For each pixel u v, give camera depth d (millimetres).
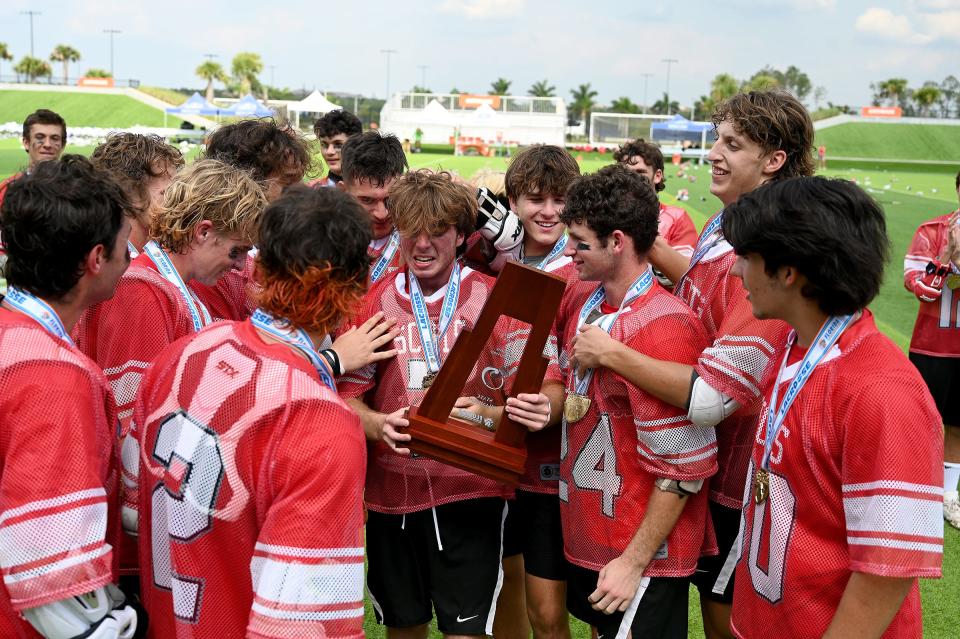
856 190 1941
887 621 1876
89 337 2553
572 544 2893
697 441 2621
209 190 2607
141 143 3033
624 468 2748
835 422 1938
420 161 43094
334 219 1852
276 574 1694
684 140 62219
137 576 2439
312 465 1733
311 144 3980
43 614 1736
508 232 3443
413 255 2947
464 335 2621
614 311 2844
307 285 1836
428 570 3059
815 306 2002
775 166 2947
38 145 7645
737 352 2479
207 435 1786
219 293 3207
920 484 1824
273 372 1796
